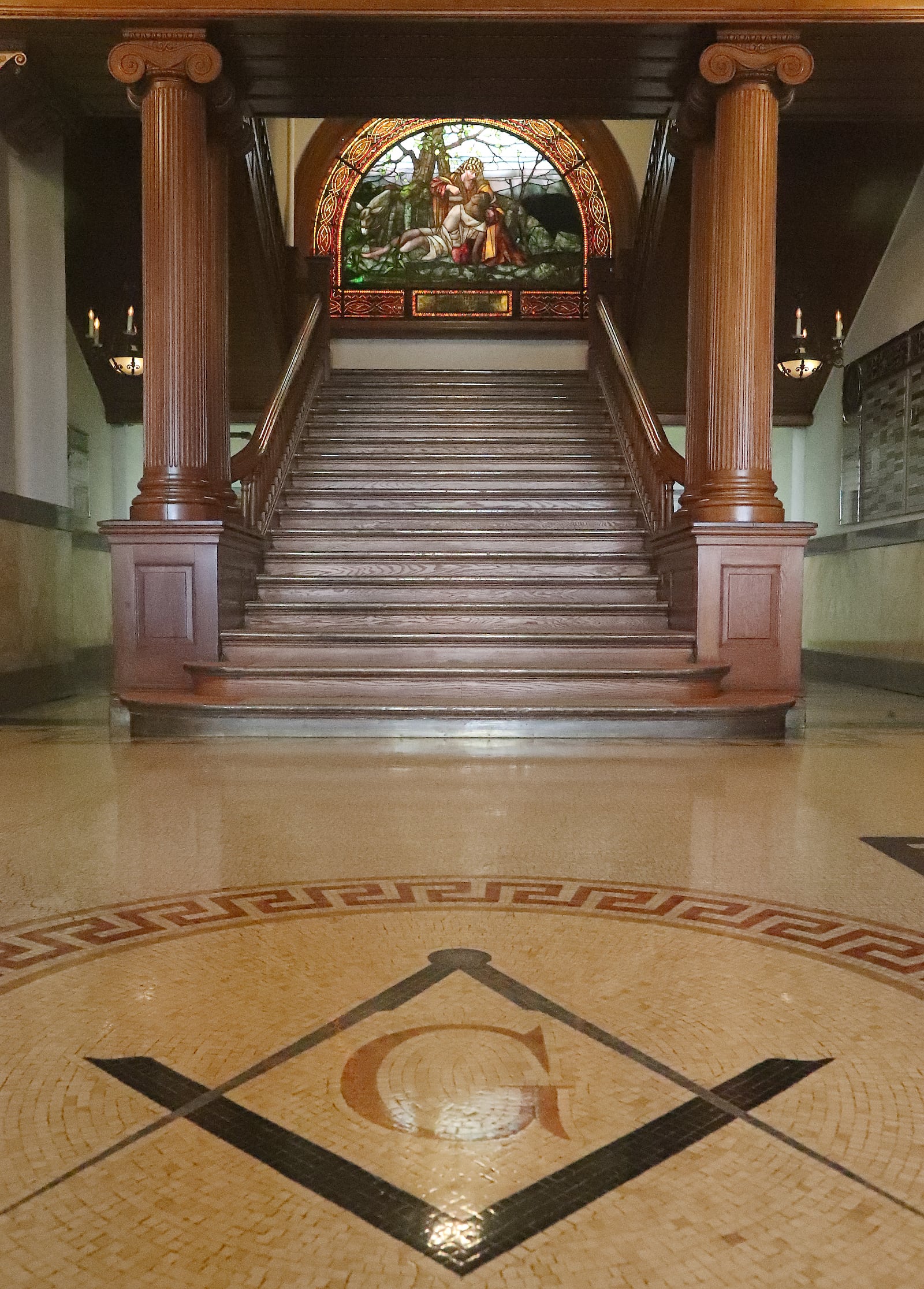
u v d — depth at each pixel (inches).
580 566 364.2
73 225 427.5
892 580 402.9
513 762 223.5
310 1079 79.0
